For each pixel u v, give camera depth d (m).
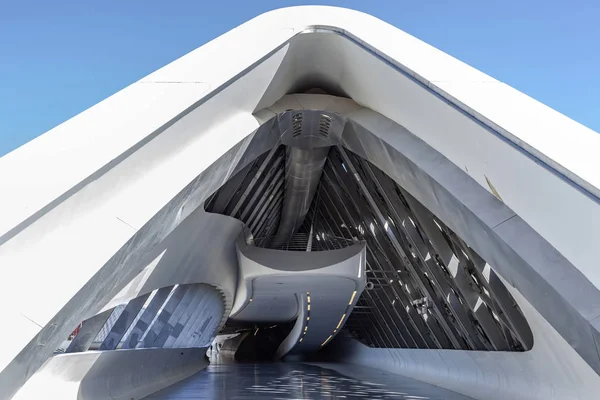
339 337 41.34
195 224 12.66
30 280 5.87
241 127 8.31
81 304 6.52
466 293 12.84
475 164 7.25
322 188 21.73
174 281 13.96
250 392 13.43
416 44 7.45
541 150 5.96
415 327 21.30
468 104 6.56
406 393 13.91
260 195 16.89
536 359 9.83
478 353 13.36
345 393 13.44
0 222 5.75
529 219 6.81
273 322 37.12
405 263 16.72
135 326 12.95
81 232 6.34
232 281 19.88
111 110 6.79
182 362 19.11
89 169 6.21
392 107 8.23
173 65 7.40
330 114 9.38
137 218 6.77
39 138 6.33
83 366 8.62
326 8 8.02
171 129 7.12
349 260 17.67
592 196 5.66
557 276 6.65
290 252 17.89
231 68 7.45
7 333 5.62
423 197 9.16
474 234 8.01
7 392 5.75
